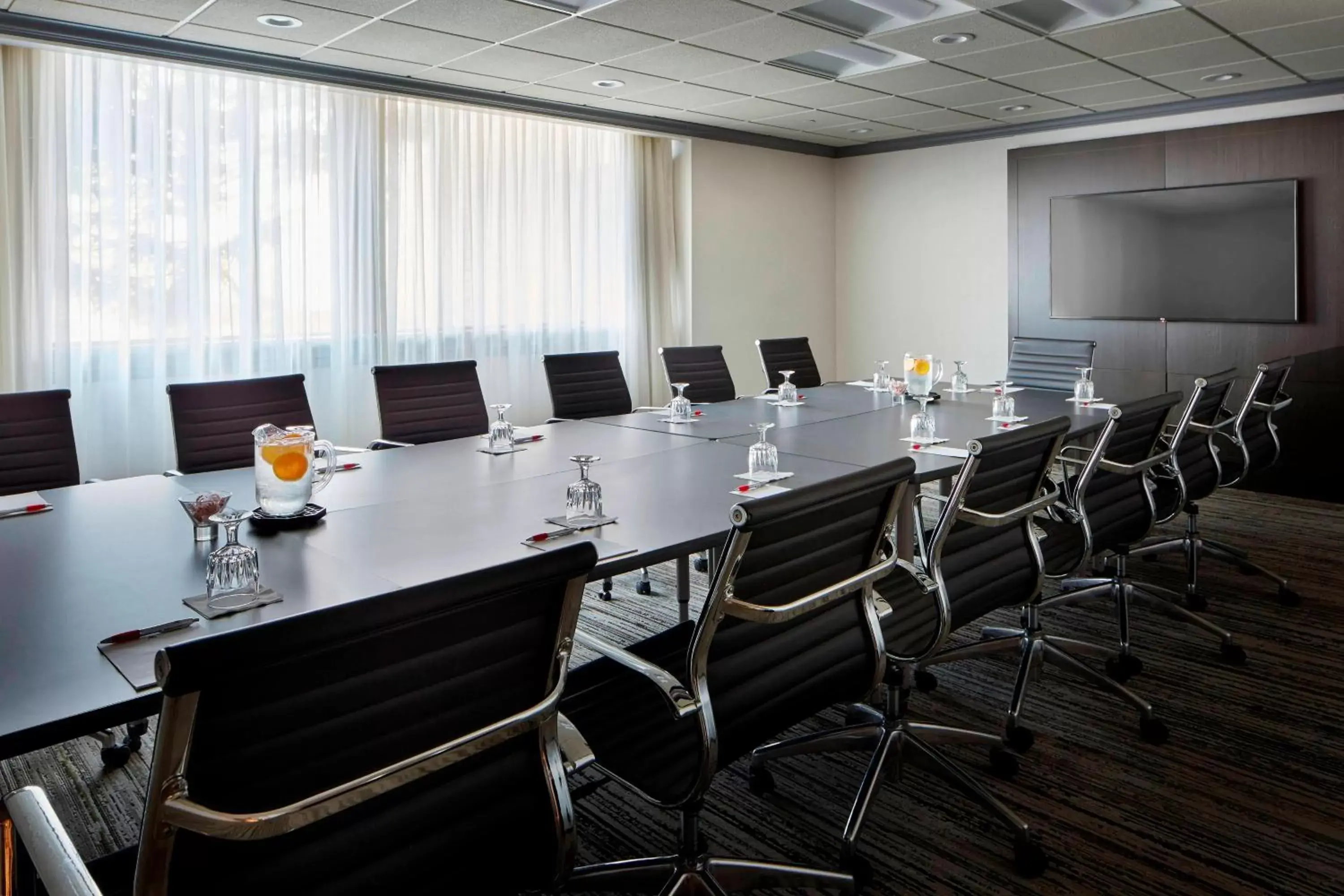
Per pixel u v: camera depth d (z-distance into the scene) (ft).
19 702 4.20
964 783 7.06
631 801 7.79
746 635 5.42
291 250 17.34
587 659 10.80
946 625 6.93
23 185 14.25
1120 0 13.71
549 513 7.70
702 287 23.36
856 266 26.13
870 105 19.84
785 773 8.21
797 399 14.74
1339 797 7.63
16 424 10.09
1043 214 22.20
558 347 21.56
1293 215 18.58
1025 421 12.42
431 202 19.17
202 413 11.20
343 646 3.39
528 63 15.92
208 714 3.16
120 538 7.11
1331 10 13.42
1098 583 11.50
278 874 3.56
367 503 8.18
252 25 13.52
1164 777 7.99
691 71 16.61
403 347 19.03
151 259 15.66
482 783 4.17
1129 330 21.04
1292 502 18.51
